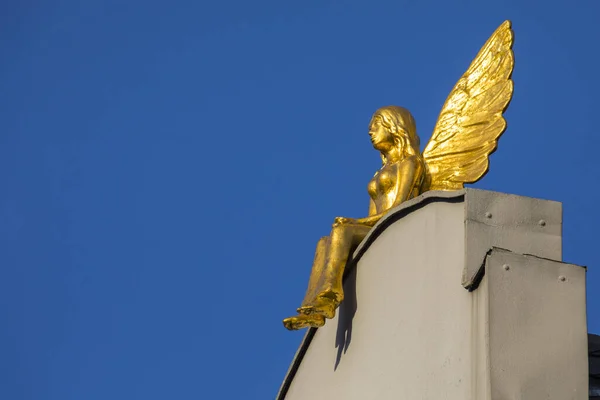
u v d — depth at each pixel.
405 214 22.59
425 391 20.67
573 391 19.12
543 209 20.73
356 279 24.03
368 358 22.95
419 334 21.28
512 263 19.83
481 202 20.70
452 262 20.86
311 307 23.38
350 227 24.14
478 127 25.05
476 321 19.84
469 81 25.53
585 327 19.52
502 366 19.20
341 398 23.83
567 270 19.84
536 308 19.58
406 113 25.48
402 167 24.69
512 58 25.25
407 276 22.12
